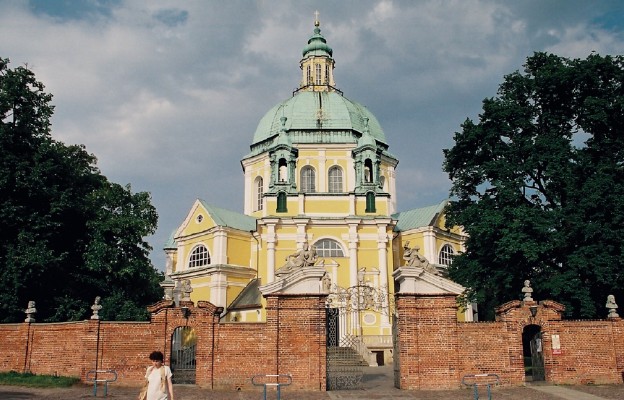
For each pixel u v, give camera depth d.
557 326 26.06
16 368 28.42
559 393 23.36
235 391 24.31
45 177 36.47
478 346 25.19
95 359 26.22
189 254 58.81
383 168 62.41
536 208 34.59
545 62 38.41
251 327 25.16
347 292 29.23
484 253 36.59
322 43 69.06
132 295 41.34
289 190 54.69
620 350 26.14
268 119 63.53
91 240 38.91
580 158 34.59
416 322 25.06
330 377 26.23
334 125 60.25
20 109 37.66
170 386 14.52
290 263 26.45
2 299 33.75
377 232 52.84
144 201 47.22
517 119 37.00
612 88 35.62
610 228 32.22
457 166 40.38
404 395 23.28
